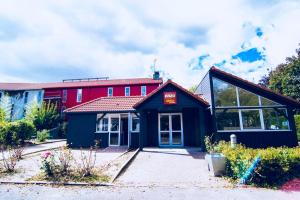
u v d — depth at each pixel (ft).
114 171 29.07
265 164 23.57
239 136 47.52
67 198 19.57
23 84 141.18
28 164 33.01
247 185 22.99
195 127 56.95
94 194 20.65
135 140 56.49
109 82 121.39
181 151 46.65
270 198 19.42
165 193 20.90
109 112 57.11
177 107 50.06
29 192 21.16
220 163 27.02
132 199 19.31
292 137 46.32
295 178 23.77
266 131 47.19
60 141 77.97
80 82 129.29
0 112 79.61
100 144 57.47
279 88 102.06
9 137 55.31
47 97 121.90
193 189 22.06
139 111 50.93
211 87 51.06
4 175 26.73
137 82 114.32
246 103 49.19
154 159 38.09
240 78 50.03
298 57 93.61
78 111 58.39
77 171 27.86
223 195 20.25
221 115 49.11
